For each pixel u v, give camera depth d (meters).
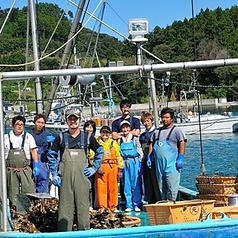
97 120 26.66
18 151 9.06
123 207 10.02
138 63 9.58
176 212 7.29
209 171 23.48
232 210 7.28
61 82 10.96
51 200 8.09
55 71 7.01
